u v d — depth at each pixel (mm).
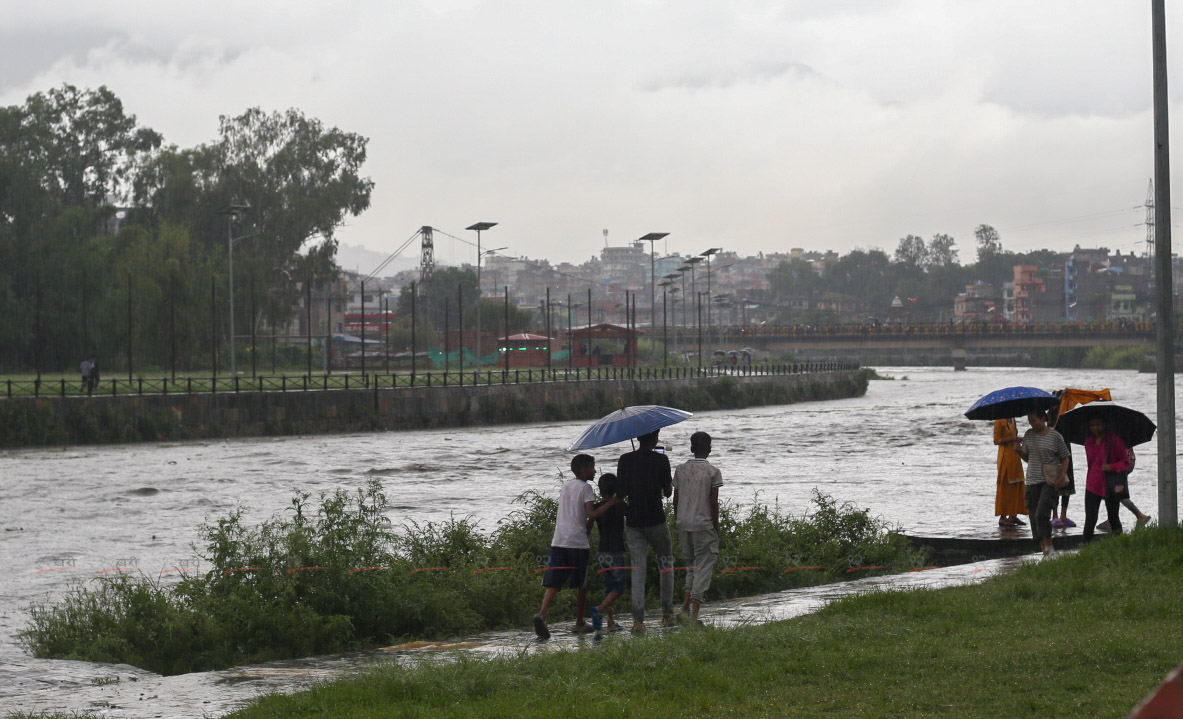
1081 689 7820
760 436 56438
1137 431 17484
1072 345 159000
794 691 8078
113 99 109625
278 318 106562
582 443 12234
